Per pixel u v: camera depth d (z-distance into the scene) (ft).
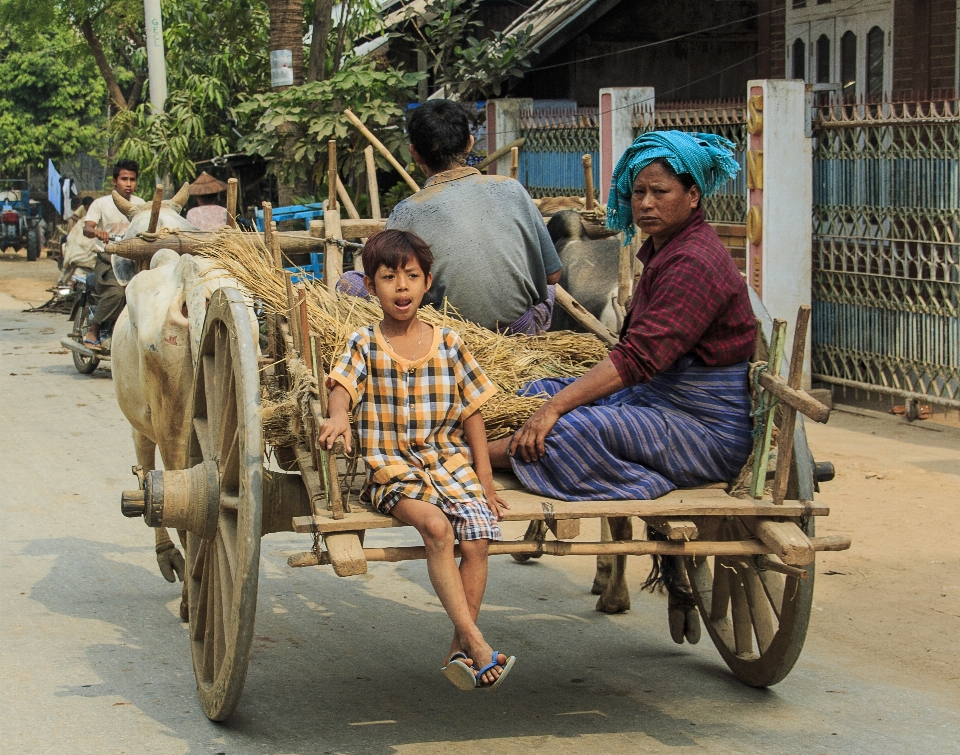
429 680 14.49
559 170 39.29
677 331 11.71
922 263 27.22
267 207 14.56
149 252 19.40
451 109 14.79
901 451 25.20
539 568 19.25
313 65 44.16
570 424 11.76
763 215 29.35
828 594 17.30
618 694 13.99
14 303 59.36
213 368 13.84
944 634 15.76
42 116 106.83
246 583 11.39
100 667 14.88
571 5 47.06
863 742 12.57
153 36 50.42
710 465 12.07
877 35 40.29
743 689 14.12
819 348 30.40
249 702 13.79
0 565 19.12
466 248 14.29
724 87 50.75
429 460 11.47
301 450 12.58
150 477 12.55
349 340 11.66
